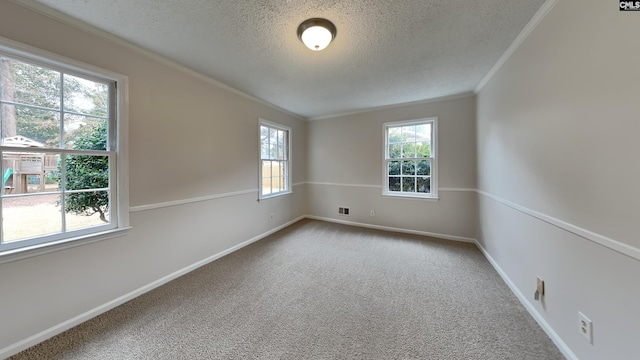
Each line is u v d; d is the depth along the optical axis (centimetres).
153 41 196
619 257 102
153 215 217
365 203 428
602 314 110
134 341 150
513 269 206
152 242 216
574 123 129
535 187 169
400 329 160
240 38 192
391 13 161
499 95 237
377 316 175
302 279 232
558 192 143
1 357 136
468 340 150
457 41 198
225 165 297
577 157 126
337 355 138
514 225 204
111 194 190
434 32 184
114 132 192
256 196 353
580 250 125
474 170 335
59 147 165
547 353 139
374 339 151
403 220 392
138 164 204
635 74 93
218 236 287
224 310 182
